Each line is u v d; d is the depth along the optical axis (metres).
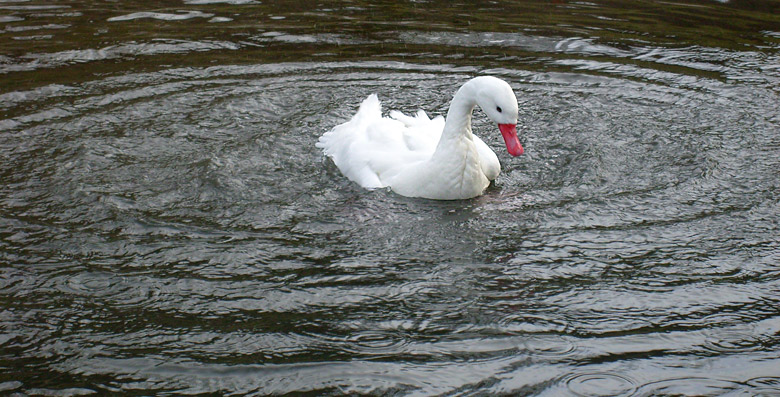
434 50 12.56
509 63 12.02
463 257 6.95
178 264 6.74
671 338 5.86
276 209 7.76
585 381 5.39
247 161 8.80
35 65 11.49
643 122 9.96
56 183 8.11
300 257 6.90
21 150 8.83
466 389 5.31
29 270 6.59
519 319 6.07
